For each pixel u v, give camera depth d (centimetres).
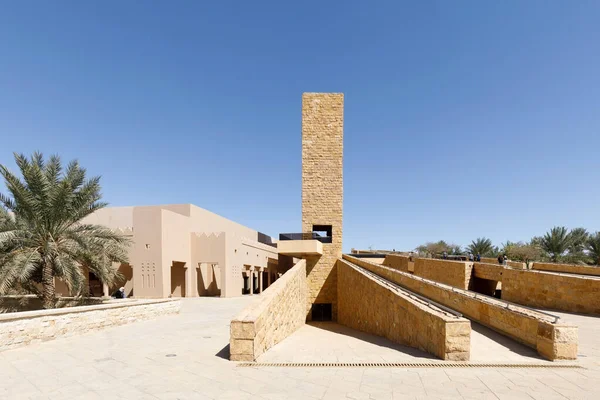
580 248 3575
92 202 1603
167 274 2367
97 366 669
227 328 1173
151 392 523
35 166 1408
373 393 504
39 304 1742
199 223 3256
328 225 2373
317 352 811
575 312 1430
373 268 1958
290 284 1338
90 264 1576
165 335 1027
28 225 1429
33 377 607
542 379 561
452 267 2450
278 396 496
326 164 2359
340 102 2392
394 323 1055
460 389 518
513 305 884
